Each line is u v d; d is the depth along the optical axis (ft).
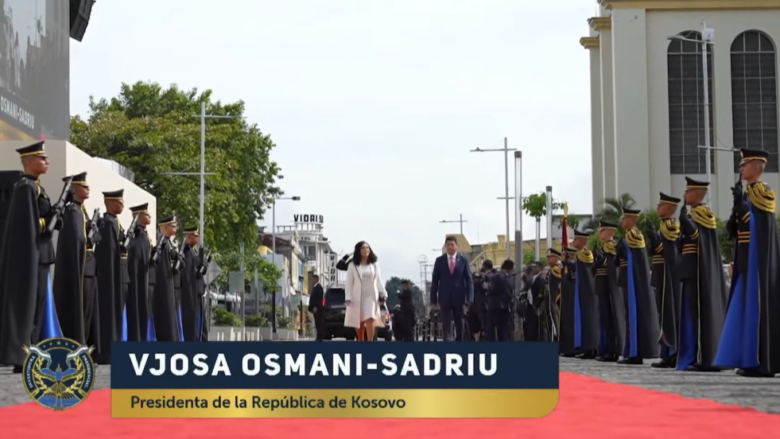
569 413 29.53
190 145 212.23
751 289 49.52
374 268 75.46
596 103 334.85
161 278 77.10
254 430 24.62
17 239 49.96
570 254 89.61
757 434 24.63
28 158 50.85
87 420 26.68
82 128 206.90
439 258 87.81
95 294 60.44
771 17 300.20
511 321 106.01
